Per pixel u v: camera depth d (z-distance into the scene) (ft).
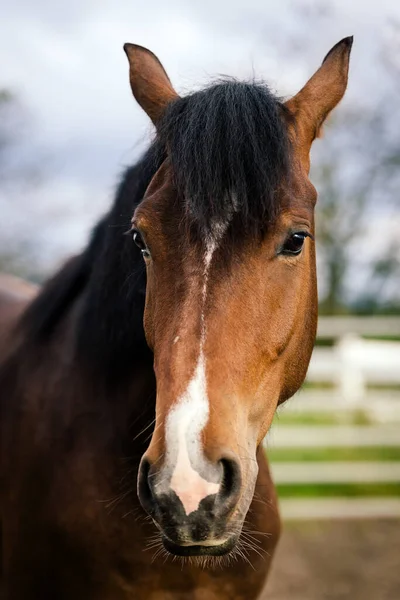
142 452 7.83
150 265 6.91
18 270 45.70
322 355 34.65
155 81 8.07
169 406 6.00
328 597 15.99
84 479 7.97
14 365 9.28
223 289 6.35
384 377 31.12
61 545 8.07
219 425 5.93
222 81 7.38
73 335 8.63
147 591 7.97
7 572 8.65
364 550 18.69
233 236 6.39
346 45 8.04
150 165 7.55
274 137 6.58
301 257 6.84
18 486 8.46
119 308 7.95
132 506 7.76
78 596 8.19
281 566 17.67
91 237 9.02
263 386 6.68
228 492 5.89
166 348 6.31
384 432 23.30
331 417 29.53
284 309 6.70
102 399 8.09
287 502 20.88
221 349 6.21
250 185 6.36
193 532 5.69
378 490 22.02
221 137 6.42
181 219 6.61
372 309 46.16
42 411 8.50
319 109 7.78
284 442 22.67
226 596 8.12
